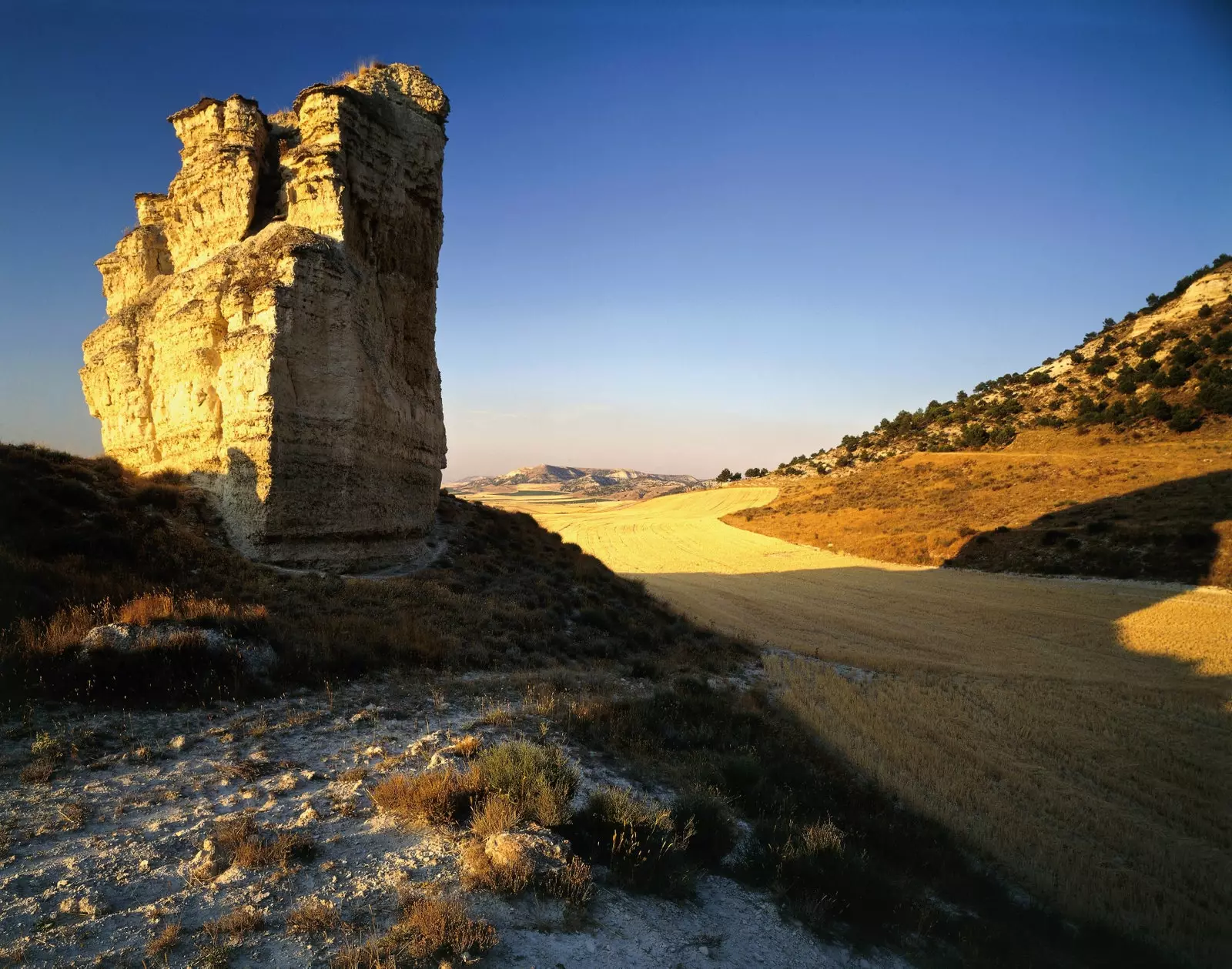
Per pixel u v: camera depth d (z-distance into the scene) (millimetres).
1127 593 34188
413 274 25438
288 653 11914
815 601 36156
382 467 22000
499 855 5934
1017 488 59531
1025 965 7086
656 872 6617
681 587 41062
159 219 27703
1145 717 17422
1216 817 12219
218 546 18062
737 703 15680
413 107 25391
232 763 7980
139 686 9781
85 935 4602
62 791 6824
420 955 4664
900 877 8656
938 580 42844
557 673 14891
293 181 21703
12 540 14203
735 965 5652
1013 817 11680
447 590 19859
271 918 5020
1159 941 8516
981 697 18844
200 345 20312
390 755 8719
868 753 13945
